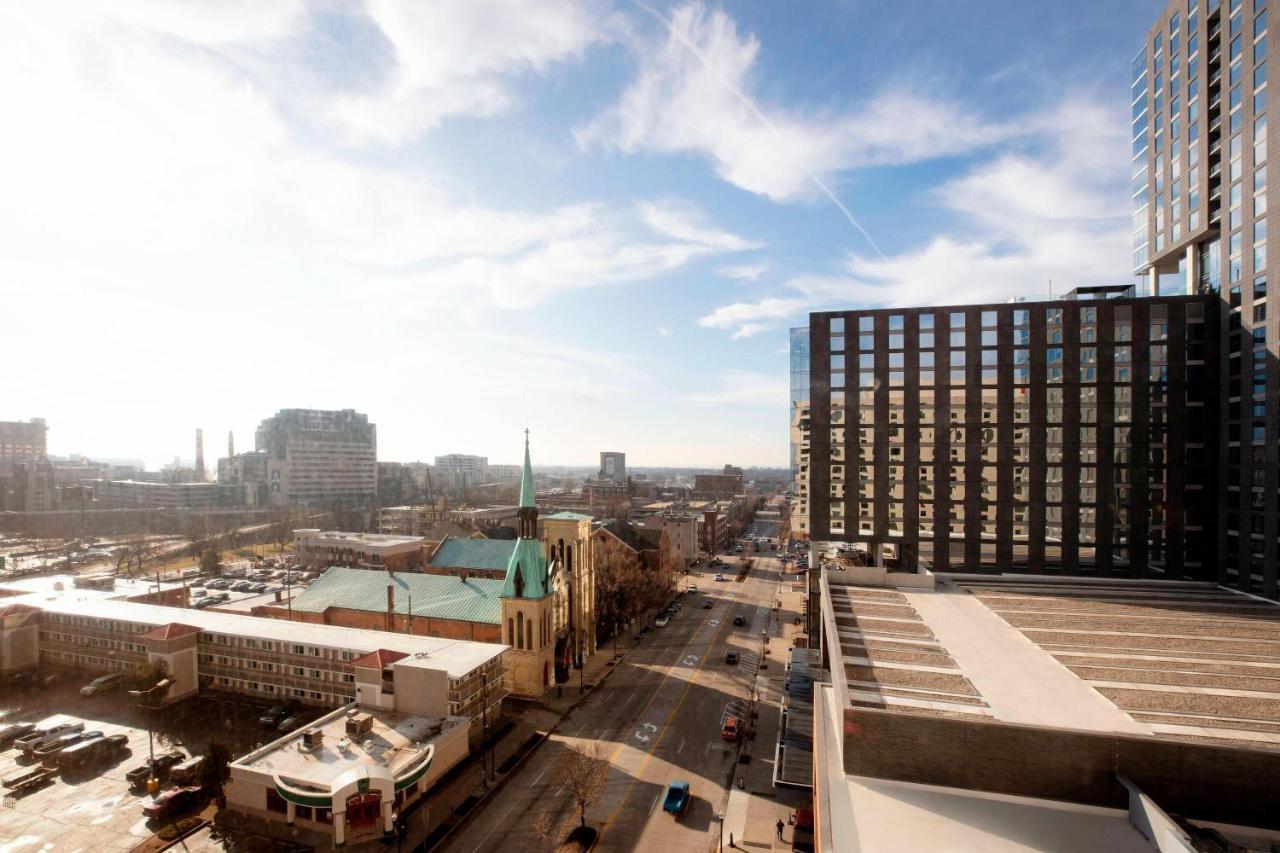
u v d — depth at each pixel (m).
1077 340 74.44
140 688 71.62
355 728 57.84
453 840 49.34
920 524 78.31
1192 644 45.03
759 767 60.75
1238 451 67.69
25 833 49.28
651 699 78.19
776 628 112.44
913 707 33.97
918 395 78.50
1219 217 69.62
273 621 83.62
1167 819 26.30
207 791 54.59
